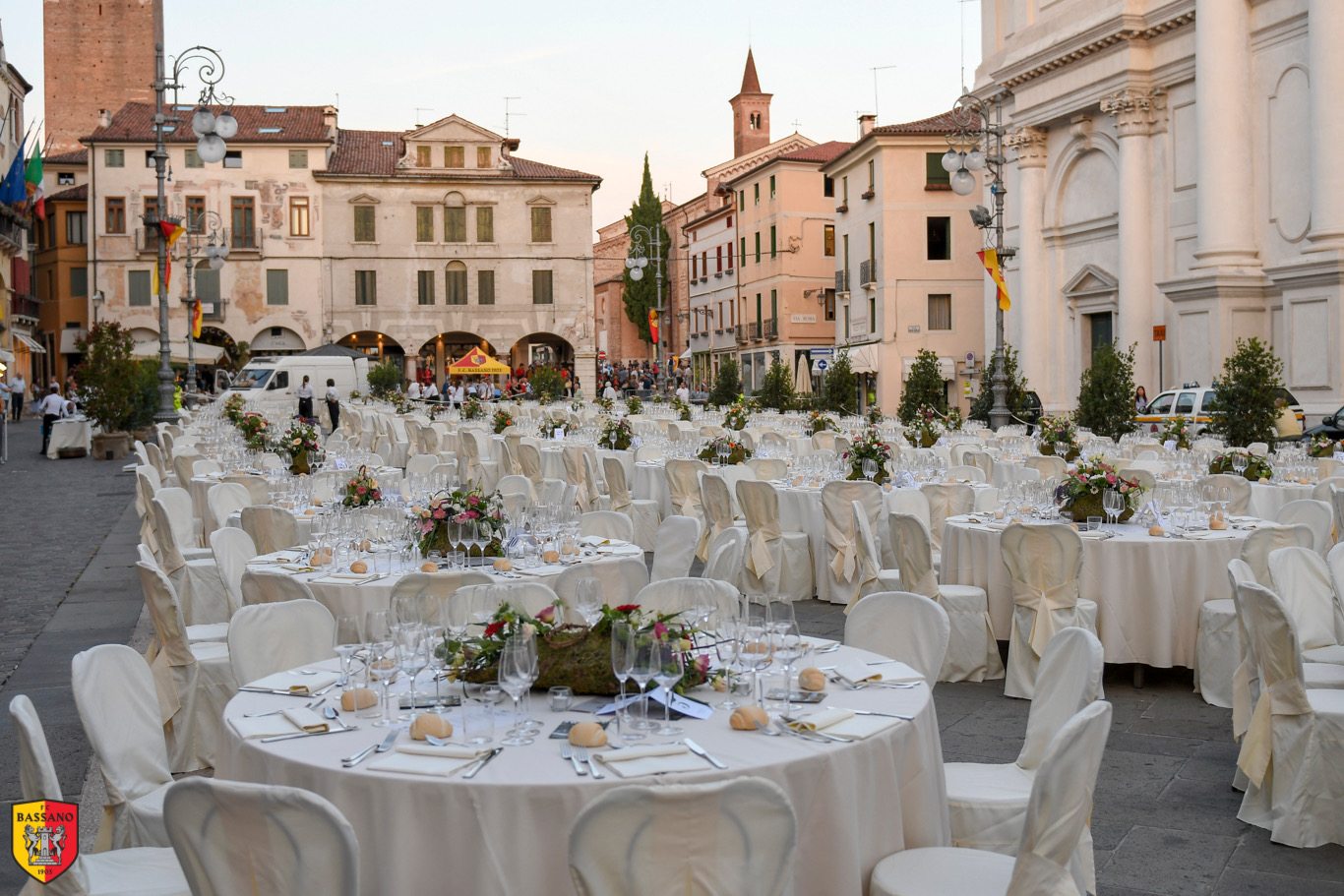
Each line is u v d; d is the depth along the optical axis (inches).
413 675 163.0
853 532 421.4
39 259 2217.0
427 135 2150.6
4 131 1824.6
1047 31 1353.3
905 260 1876.2
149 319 2076.8
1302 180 1059.9
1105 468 359.9
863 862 150.2
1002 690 317.1
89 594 441.7
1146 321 1237.7
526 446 668.1
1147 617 313.0
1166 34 1203.2
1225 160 1107.9
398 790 137.0
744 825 118.1
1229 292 1096.8
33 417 1930.4
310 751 148.4
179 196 2089.1
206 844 123.6
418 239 2158.0
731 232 2664.9
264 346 2127.2
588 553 312.8
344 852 119.0
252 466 578.9
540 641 173.5
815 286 2363.4
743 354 2600.9
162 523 361.1
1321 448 609.9
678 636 171.9
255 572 276.5
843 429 967.6
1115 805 227.6
